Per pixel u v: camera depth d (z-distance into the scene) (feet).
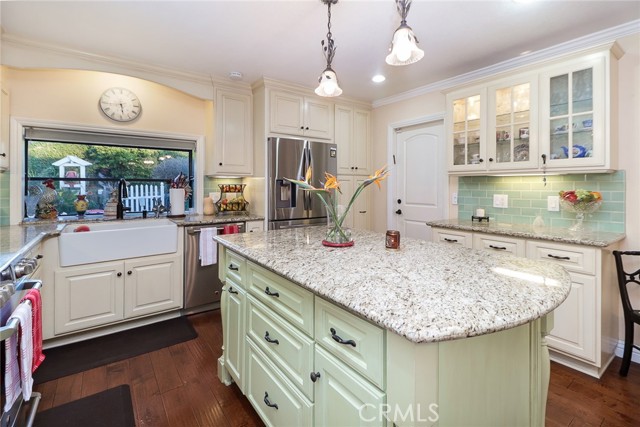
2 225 8.33
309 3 6.46
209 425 5.29
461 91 9.61
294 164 11.53
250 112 11.62
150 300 8.89
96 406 5.68
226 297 6.23
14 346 3.83
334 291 3.23
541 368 3.79
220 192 12.00
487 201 10.06
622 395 6.02
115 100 9.97
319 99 12.30
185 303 9.55
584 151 7.41
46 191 9.23
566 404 5.78
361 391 3.06
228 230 10.18
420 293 3.13
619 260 6.70
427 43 8.09
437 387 2.72
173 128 11.05
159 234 8.96
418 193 12.35
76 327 7.78
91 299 7.96
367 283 3.45
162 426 5.26
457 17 6.90
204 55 8.95
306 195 11.80
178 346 7.88
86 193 9.93
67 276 7.63
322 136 12.40
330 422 3.52
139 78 9.52
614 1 6.33
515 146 8.52
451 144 9.88
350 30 7.52
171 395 6.04
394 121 12.96
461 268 4.07
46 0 6.31
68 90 9.31
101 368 6.89
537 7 6.53
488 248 8.24
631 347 6.55
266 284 4.77
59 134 9.31
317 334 3.72
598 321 6.44
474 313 2.65
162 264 9.07
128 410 5.61
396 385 2.67
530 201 9.10
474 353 3.05
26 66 7.96
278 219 11.24
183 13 6.82
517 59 8.99
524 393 3.63
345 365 3.31
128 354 7.47
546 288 3.28
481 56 8.89
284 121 11.43
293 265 4.23
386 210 13.41
